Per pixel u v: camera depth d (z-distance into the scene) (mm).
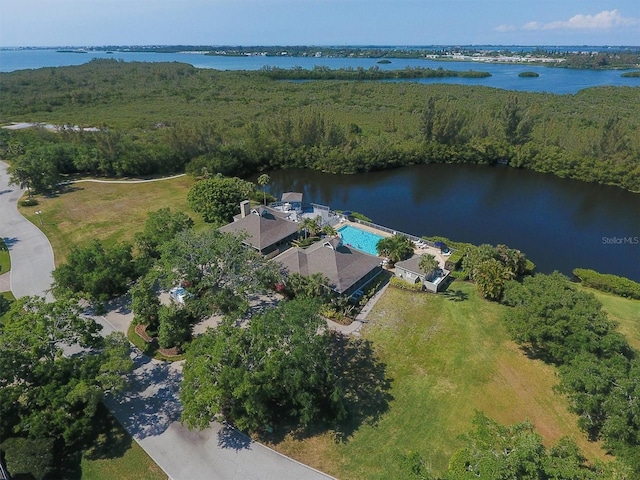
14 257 60062
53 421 29141
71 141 105750
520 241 72438
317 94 186500
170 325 40125
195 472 29672
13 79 197875
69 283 47031
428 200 91688
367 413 34656
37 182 84062
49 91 181625
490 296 50125
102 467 30000
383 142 114688
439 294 51812
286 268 51625
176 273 44844
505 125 115625
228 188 72688
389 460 30625
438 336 44219
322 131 115500
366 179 106375
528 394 37000
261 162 110562
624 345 36750
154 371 38812
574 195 94062
